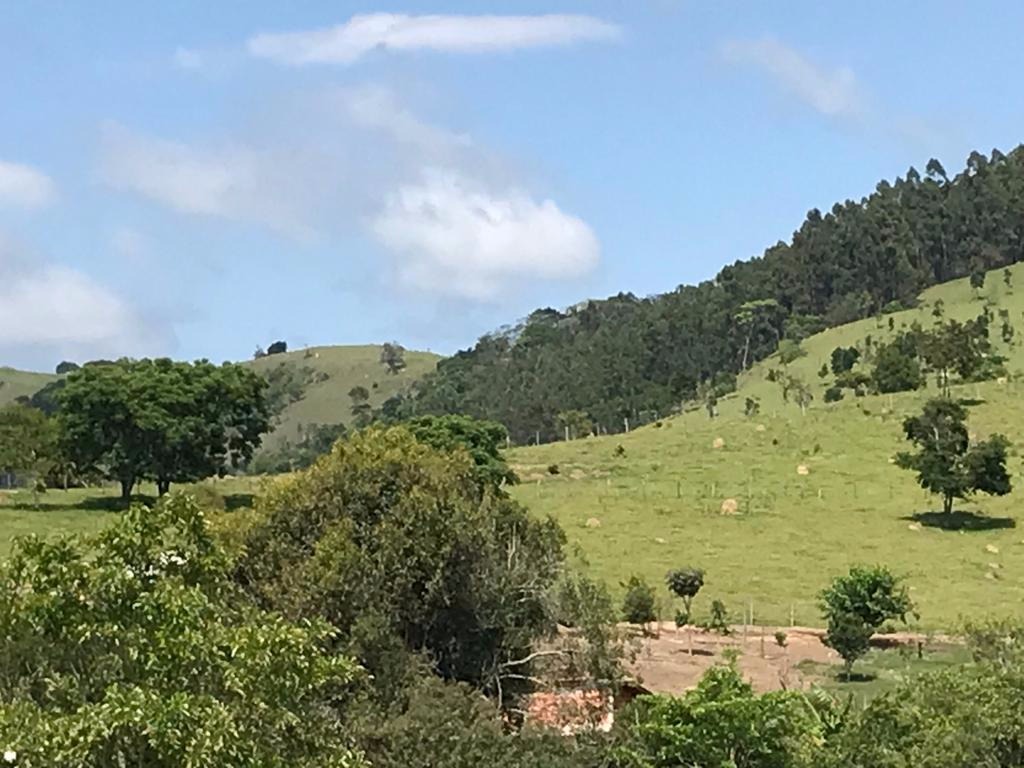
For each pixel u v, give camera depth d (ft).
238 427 273.75
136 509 54.70
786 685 130.52
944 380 371.97
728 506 269.44
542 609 94.38
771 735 77.05
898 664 155.33
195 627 51.03
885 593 168.35
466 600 92.22
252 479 311.68
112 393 261.24
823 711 84.38
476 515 94.73
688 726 76.38
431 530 91.40
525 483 301.84
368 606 88.07
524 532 98.84
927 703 75.82
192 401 264.31
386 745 72.43
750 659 158.40
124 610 51.08
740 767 77.00
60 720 45.11
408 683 82.48
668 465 314.76
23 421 268.21
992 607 195.00
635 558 229.86
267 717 50.14
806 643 170.50
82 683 49.34
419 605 90.84
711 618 183.42
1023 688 74.43
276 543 92.73
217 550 56.75
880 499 275.18
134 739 45.42
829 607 169.68
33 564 51.42
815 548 238.68
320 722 54.39
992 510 263.70
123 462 262.06
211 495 237.45
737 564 226.58
